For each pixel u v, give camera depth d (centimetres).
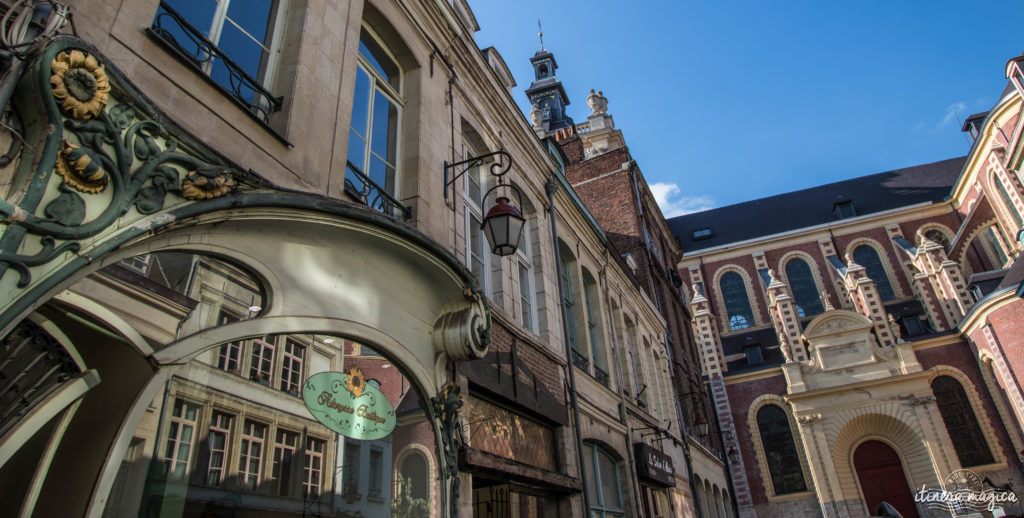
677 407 2141
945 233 4606
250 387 455
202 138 443
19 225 308
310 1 609
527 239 1162
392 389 593
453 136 898
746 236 5369
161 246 397
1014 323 3184
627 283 1792
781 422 3922
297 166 536
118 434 365
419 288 645
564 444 989
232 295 457
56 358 354
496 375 807
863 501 3500
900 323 4094
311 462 490
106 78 351
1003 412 3403
